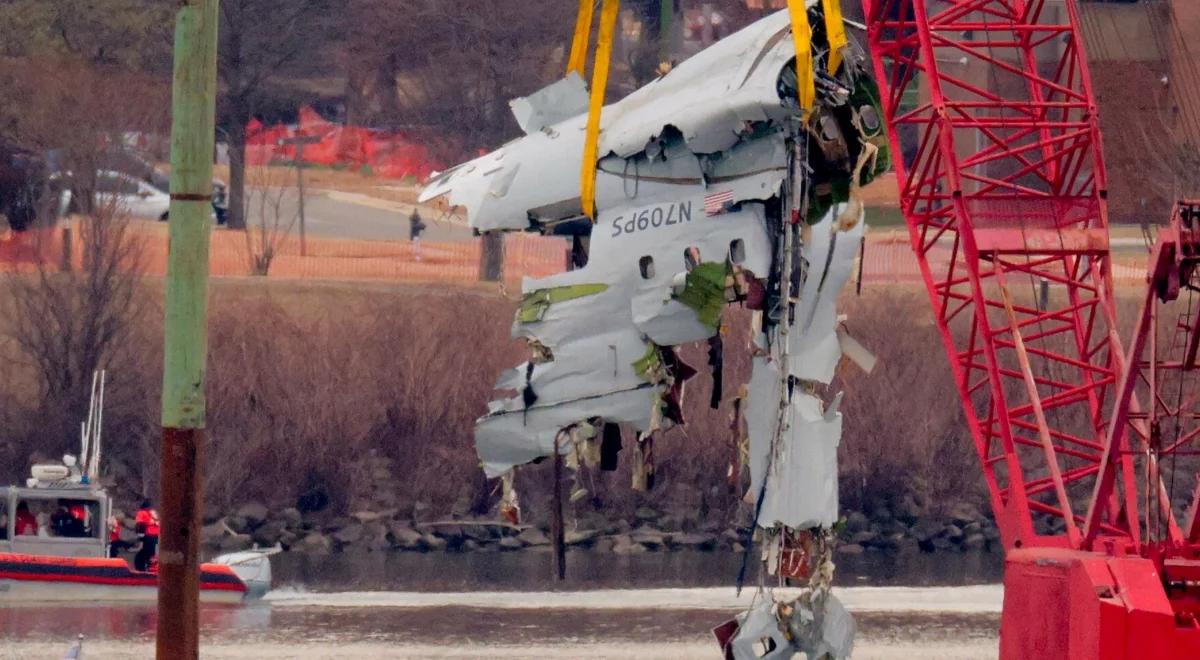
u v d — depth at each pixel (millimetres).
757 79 59438
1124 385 113375
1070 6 146500
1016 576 105938
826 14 60562
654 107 62750
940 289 152125
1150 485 106750
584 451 65000
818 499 66125
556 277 64312
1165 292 105188
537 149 66750
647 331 62344
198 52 60688
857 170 64625
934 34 148125
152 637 144500
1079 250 141750
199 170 60906
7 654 135750
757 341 65562
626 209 63031
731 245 60781
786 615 70750
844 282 65375
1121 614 95875
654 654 143375
